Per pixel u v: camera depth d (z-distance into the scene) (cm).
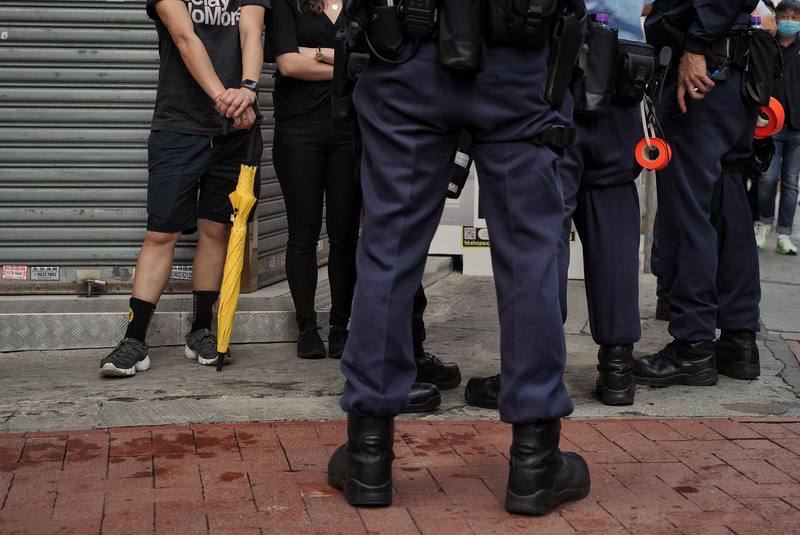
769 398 441
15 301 525
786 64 902
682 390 454
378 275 298
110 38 525
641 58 401
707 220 459
